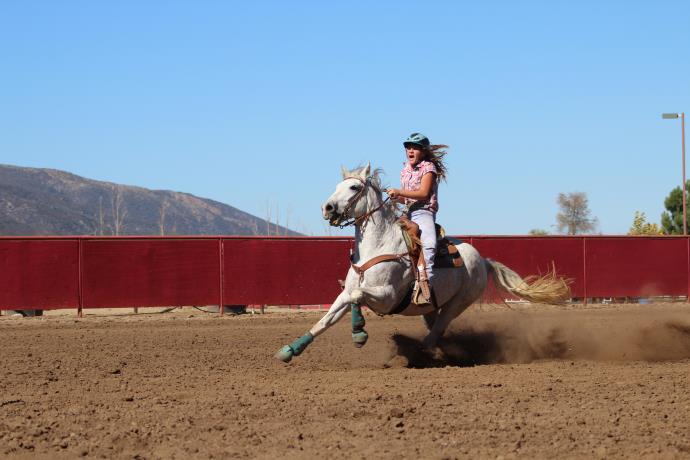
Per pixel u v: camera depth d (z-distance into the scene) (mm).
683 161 41000
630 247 25219
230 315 21969
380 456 7043
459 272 12805
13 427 8008
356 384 10297
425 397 9336
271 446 7367
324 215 11438
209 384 10438
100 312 24516
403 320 20047
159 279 21859
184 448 7316
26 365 12281
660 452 7098
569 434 7688
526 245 24453
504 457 6965
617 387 10023
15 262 21141
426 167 12258
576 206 57531
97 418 8398
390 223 11844
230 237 22266
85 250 21484
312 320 20188
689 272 25688
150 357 13203
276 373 11484
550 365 12125
